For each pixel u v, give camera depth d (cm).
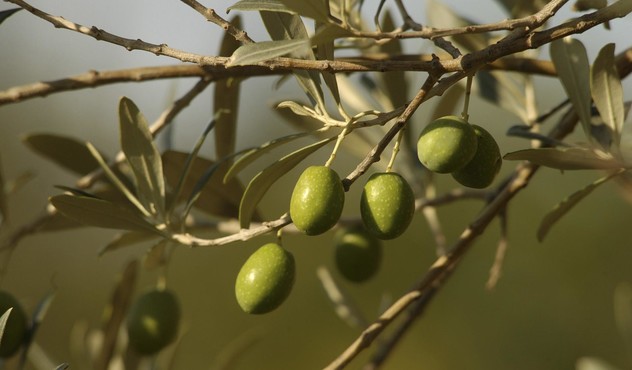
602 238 129
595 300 129
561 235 131
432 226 83
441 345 137
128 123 70
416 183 84
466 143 63
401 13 73
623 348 125
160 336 77
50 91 73
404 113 63
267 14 67
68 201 69
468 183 65
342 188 63
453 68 63
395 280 144
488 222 70
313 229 63
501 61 76
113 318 82
